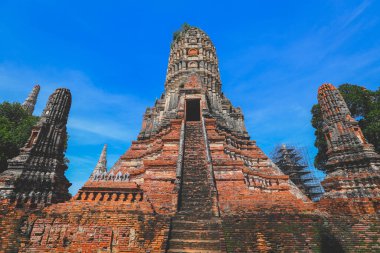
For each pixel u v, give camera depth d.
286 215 12.41
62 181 14.09
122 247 11.22
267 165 23.84
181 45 40.84
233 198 14.85
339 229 11.48
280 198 14.32
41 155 13.83
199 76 33.22
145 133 30.53
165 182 16.44
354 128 14.44
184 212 13.41
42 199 12.53
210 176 16.20
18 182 12.33
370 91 30.92
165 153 20.44
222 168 17.94
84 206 12.55
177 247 10.70
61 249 11.13
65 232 11.57
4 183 12.10
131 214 12.22
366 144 13.59
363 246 10.71
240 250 10.63
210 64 38.44
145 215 12.20
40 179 12.98
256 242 10.98
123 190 13.73
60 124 15.32
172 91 33.16
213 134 23.03
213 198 14.22
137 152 25.61
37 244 11.16
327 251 10.64
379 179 12.23
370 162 12.87
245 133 31.03
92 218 12.00
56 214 12.05
